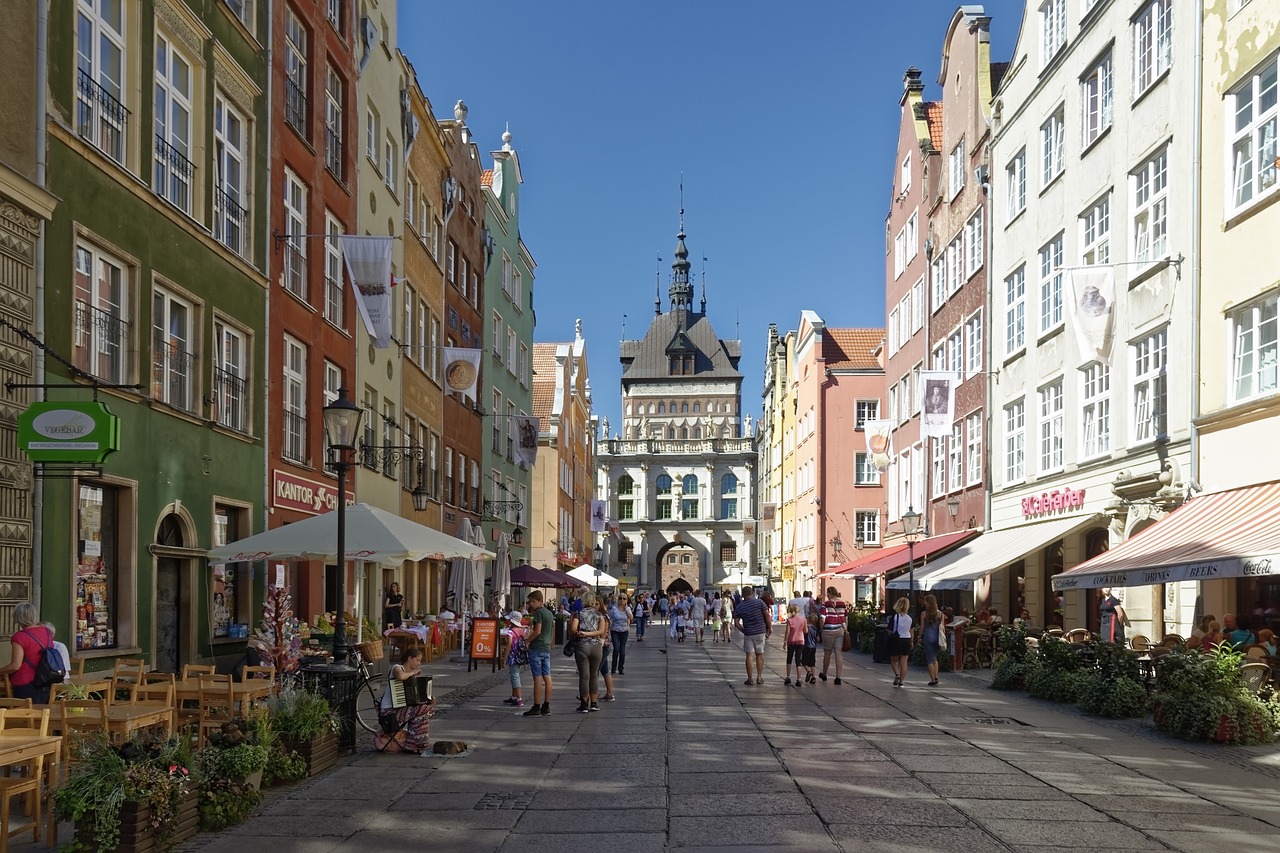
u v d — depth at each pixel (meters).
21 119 13.00
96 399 13.90
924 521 40.62
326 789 10.55
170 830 8.30
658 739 13.77
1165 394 21.81
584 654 17.11
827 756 12.34
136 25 16.02
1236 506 17.78
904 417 45.72
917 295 43.00
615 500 116.56
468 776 11.20
